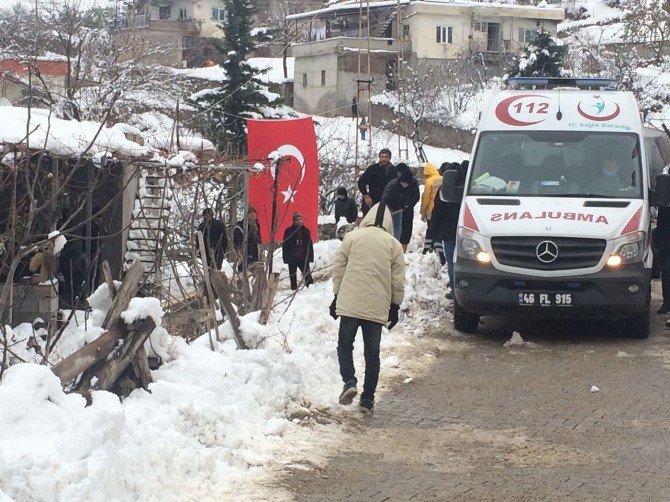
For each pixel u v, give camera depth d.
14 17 29.86
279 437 7.92
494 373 10.82
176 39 71.06
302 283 13.97
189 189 15.61
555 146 13.43
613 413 9.15
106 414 6.08
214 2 74.94
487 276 12.40
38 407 6.41
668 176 12.99
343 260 9.07
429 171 17.91
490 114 13.91
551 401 9.59
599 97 13.88
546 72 47.41
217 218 17.42
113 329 7.60
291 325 11.08
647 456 7.78
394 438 8.22
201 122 40.19
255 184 17.06
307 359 9.70
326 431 8.28
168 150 15.43
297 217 16.67
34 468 5.61
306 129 17.59
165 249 13.06
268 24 77.56
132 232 16.30
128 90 28.03
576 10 92.56
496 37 70.62
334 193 31.06
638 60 54.34
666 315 14.56
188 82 33.16
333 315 9.08
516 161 13.40
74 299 13.35
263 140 17.47
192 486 6.58
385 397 9.65
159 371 8.16
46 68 27.33
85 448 5.96
